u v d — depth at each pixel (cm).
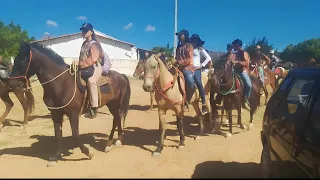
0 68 957
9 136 902
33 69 641
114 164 654
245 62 931
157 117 1190
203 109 842
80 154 729
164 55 741
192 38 831
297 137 454
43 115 1210
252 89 970
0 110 1305
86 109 701
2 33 4594
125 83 798
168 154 731
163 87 702
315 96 488
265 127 575
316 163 429
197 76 822
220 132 953
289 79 565
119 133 803
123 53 4603
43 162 667
